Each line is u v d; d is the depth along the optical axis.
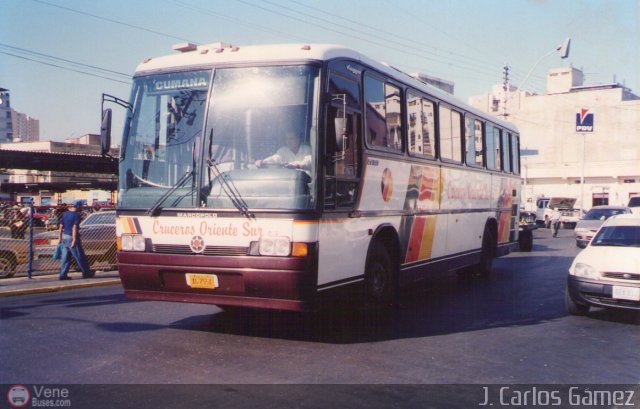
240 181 6.95
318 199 6.84
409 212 9.65
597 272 9.23
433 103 10.78
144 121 7.61
